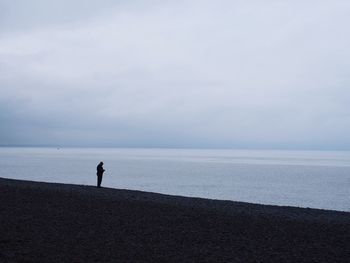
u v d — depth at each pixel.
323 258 11.31
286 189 63.50
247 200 47.78
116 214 17.03
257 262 10.78
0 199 19.89
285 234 14.17
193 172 104.06
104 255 10.99
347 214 19.30
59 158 199.88
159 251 11.63
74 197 21.59
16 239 12.22
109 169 114.12
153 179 78.12
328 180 83.75
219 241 12.98
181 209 18.75
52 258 10.46
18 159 177.00
